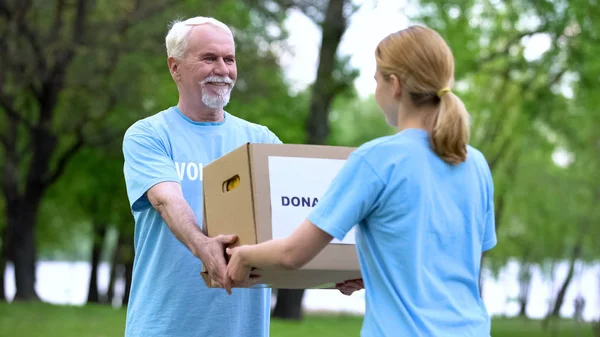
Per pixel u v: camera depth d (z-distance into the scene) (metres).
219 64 3.28
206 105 3.29
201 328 3.18
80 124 17.02
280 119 19.61
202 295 3.19
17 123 18.56
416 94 2.29
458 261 2.30
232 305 3.23
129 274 24.19
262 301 3.34
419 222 2.21
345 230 2.20
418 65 2.26
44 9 15.55
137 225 3.35
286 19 15.99
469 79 19.56
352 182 2.21
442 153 2.27
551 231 24.09
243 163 2.66
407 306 2.18
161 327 3.18
